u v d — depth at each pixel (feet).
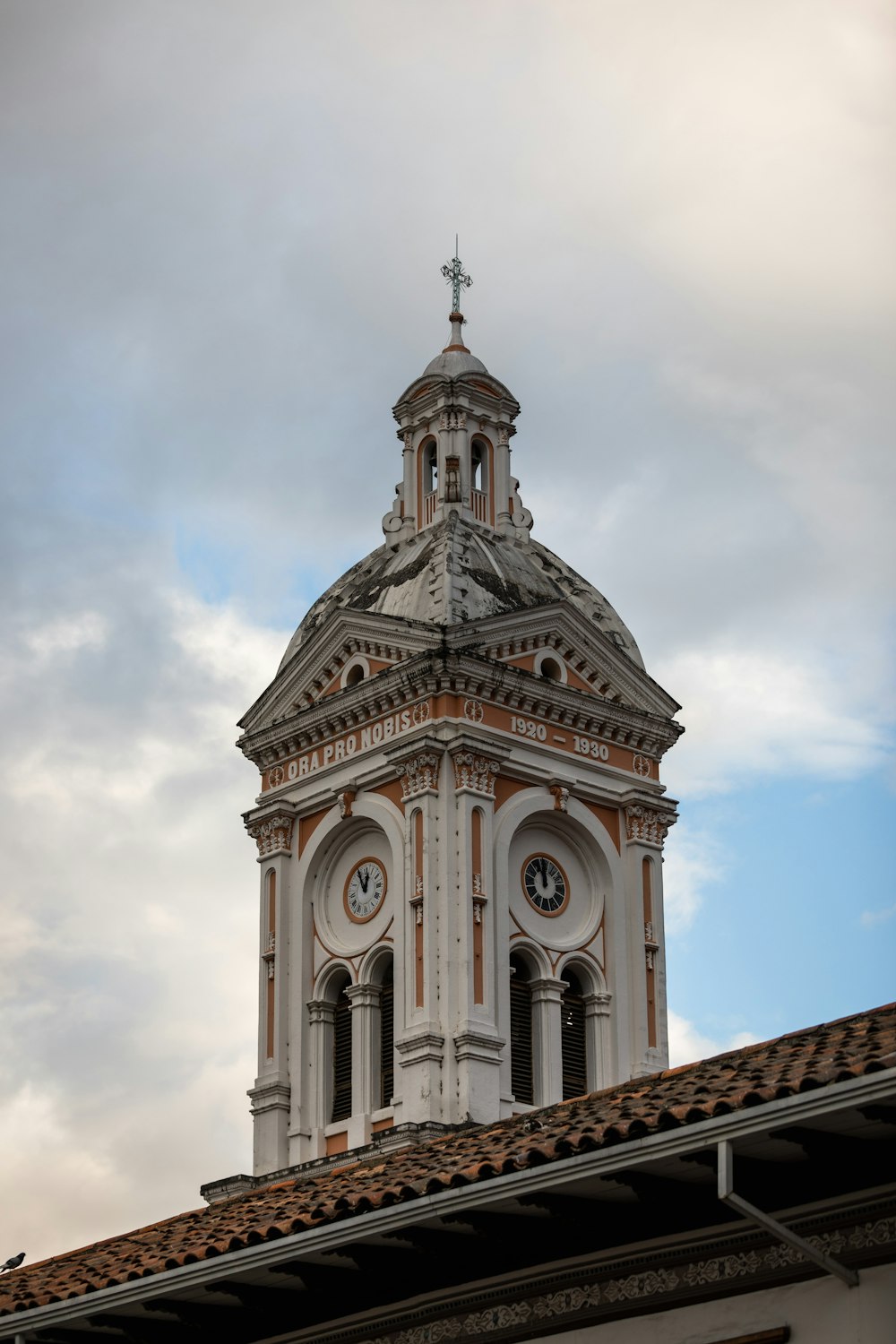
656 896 262.06
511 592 262.88
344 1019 254.06
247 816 266.98
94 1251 164.35
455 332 285.64
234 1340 136.46
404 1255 123.34
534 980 249.96
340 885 258.78
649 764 266.98
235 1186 244.63
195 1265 124.98
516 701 254.88
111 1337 141.38
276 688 269.23
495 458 278.87
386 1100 246.47
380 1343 127.75
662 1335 112.37
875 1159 103.86
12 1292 151.53
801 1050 116.98
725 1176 100.27
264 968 260.01
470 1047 236.63
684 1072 130.21
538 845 256.11
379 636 258.78
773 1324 107.55
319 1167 238.89
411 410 279.69
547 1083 245.65
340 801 256.73
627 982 256.32
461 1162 121.39
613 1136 105.81
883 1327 102.78
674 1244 112.37
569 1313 116.88
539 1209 114.01
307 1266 126.00
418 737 247.70
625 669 266.57
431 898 244.01
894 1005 122.11
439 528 269.64
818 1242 106.11
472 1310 122.72
